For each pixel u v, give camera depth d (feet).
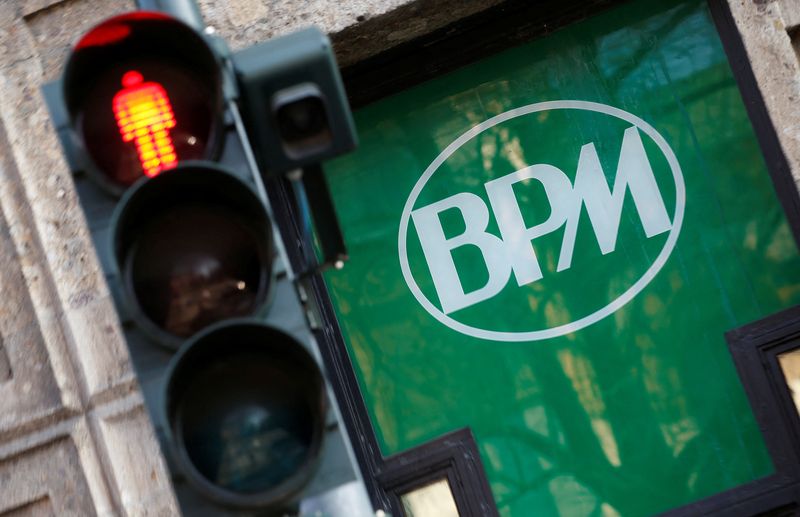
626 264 18.13
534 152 18.35
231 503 10.22
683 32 18.22
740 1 17.66
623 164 18.22
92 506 16.98
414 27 17.95
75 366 17.16
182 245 10.85
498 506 17.95
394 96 18.51
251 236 10.94
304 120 11.20
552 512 17.92
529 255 18.24
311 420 10.56
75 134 10.98
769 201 17.95
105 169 11.06
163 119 11.18
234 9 17.42
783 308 17.83
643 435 17.92
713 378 17.89
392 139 18.47
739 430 17.79
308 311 11.73
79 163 11.02
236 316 10.78
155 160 11.12
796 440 17.56
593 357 18.07
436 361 18.17
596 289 18.13
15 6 17.58
